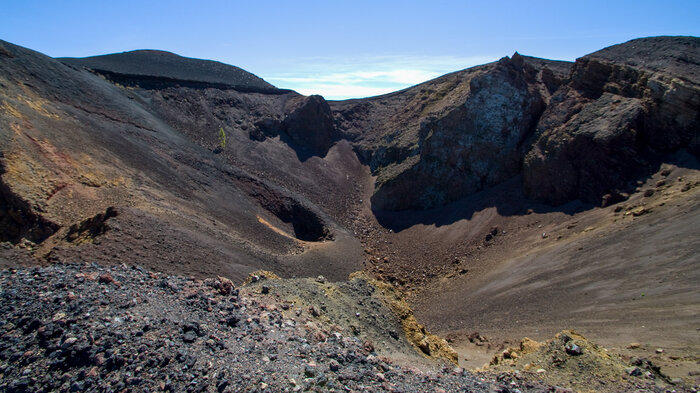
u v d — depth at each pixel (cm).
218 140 6469
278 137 7594
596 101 4959
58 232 2662
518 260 3809
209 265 2780
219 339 921
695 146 3978
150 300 1037
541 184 4884
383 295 1806
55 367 763
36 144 3203
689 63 4434
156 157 4522
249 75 9575
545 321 2578
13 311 899
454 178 5966
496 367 1474
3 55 4397
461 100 6262
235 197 4809
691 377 1270
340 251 4588
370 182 7312
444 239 5103
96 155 3697
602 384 1191
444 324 3142
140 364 788
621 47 5381
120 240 2505
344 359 977
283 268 3562
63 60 6488
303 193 6250
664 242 2845
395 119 8469
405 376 970
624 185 4194
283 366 862
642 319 2139
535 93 5781
